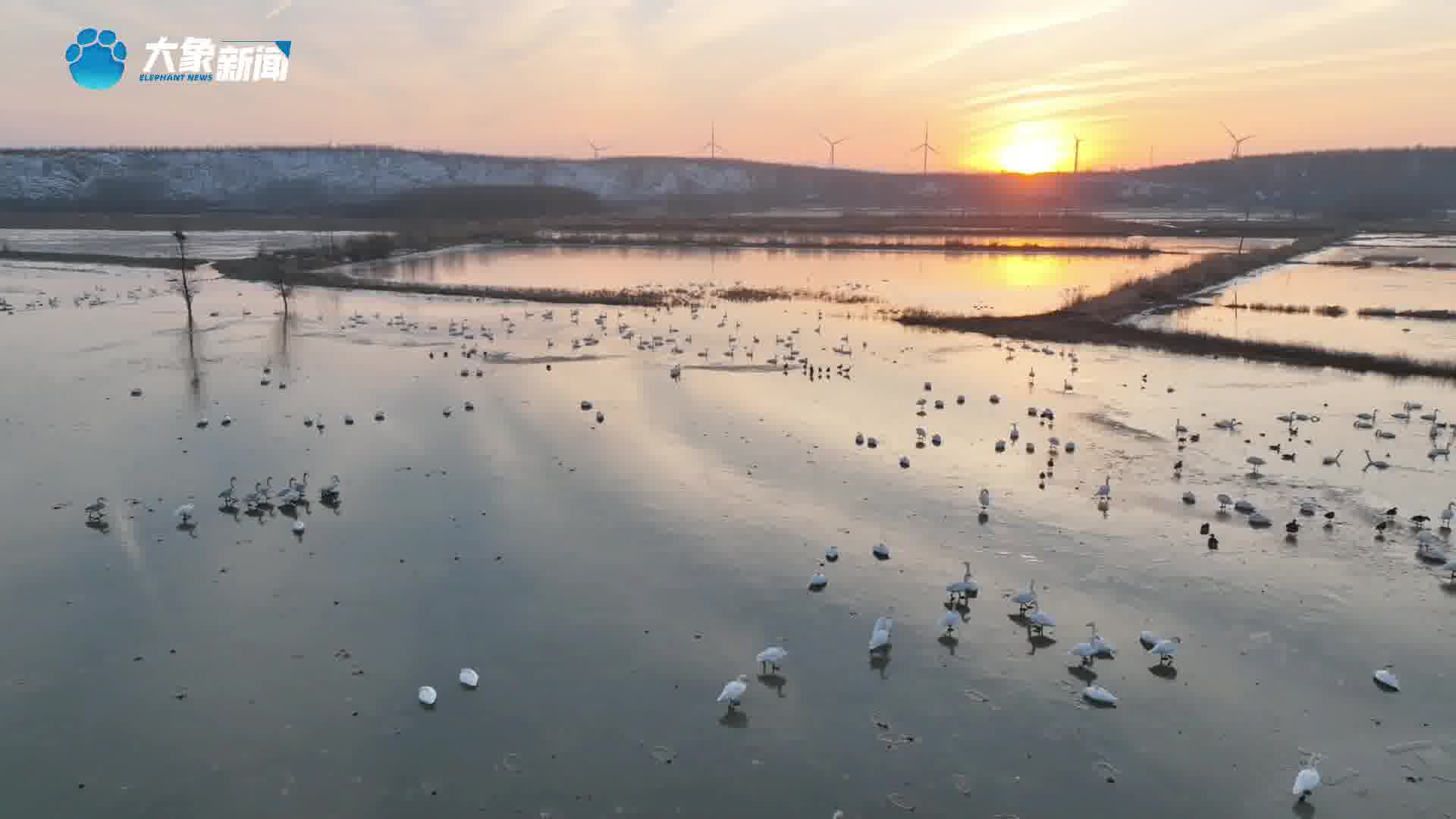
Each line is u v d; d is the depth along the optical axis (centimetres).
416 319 9338
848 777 2530
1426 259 15812
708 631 3228
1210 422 5662
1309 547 3869
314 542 3866
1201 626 3275
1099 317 9362
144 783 2469
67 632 3172
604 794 2453
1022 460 4931
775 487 4509
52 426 5428
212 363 7162
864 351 7794
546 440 5178
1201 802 2441
